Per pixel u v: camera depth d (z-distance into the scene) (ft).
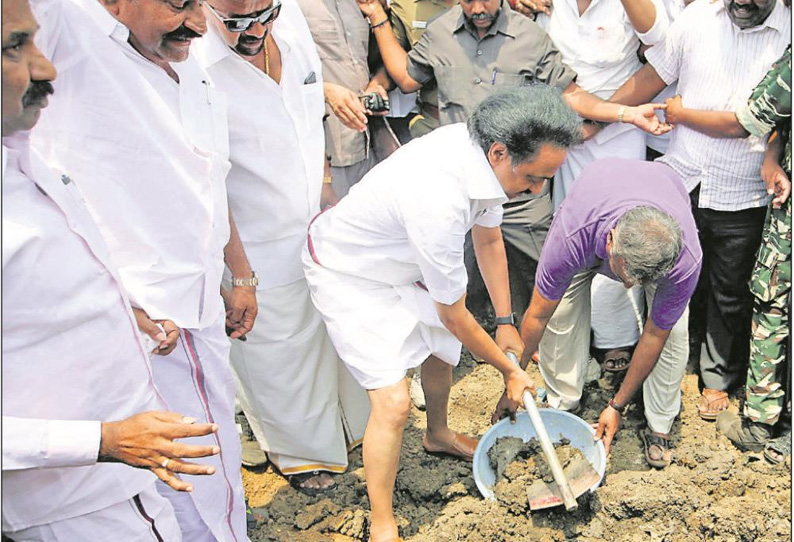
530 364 12.70
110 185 7.06
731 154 10.81
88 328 6.14
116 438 5.98
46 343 5.91
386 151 12.68
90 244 6.16
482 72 11.76
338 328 9.27
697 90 10.94
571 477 9.96
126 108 6.96
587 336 11.22
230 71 8.93
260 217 9.48
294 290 9.89
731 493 10.39
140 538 6.88
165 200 7.39
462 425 11.69
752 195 10.95
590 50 11.67
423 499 10.46
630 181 9.18
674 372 10.46
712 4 10.82
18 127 5.71
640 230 8.26
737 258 11.27
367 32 12.30
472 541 9.67
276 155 9.26
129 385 6.56
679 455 10.80
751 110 10.21
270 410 10.25
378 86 12.32
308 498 10.57
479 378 12.39
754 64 10.48
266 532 10.09
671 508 9.87
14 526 6.15
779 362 10.63
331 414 10.57
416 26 12.51
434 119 12.67
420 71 12.13
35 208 5.80
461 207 8.17
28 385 5.87
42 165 5.96
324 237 9.33
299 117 9.40
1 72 5.43
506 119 7.82
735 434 11.12
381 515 9.44
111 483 6.49
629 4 10.95
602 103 11.64
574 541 9.72
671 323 9.36
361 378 9.20
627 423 11.45
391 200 8.47
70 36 6.66
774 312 10.54
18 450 5.64
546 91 8.00
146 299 7.44
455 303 8.62
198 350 8.13
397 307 9.24
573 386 11.32
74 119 6.82
